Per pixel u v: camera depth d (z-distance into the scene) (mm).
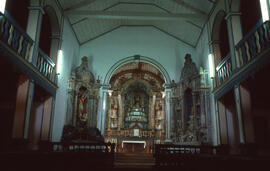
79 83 15875
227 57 11531
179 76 17984
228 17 11195
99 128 16781
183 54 18406
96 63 18141
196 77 15453
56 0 12758
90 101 16531
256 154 8914
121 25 19047
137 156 15289
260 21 9141
